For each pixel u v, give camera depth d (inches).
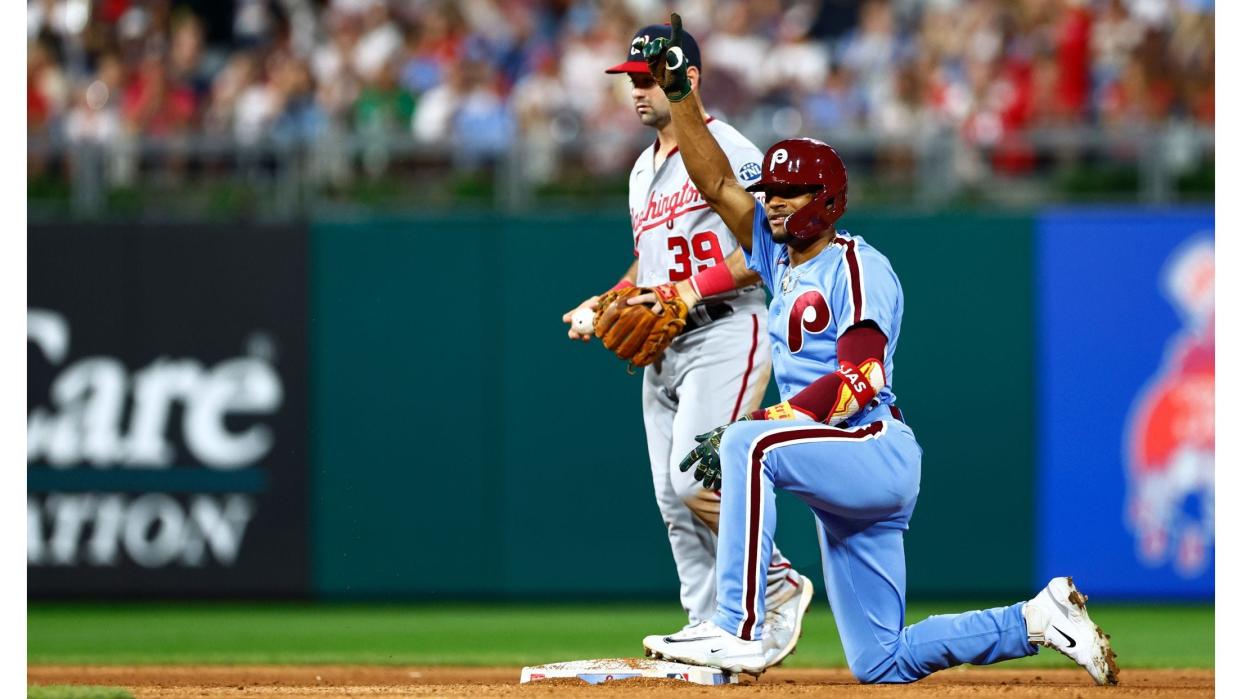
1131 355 1358.3
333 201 1464.1
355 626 1294.3
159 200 1469.0
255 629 1278.3
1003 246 1363.2
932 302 1365.7
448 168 1482.5
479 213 1406.3
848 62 1804.9
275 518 1402.6
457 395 1391.5
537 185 1455.5
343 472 1397.6
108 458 1412.4
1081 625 692.7
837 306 679.7
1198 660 1026.7
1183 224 1353.3
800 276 693.3
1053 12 1722.4
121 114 1718.8
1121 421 1358.3
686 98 727.7
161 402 1411.2
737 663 685.3
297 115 1694.1
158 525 1409.9
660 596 1375.5
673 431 816.3
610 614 1370.6
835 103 1720.0
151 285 1411.2
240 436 1406.3
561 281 1382.9
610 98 1680.6
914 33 1845.5
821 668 974.4
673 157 812.6
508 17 1870.1
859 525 701.3
